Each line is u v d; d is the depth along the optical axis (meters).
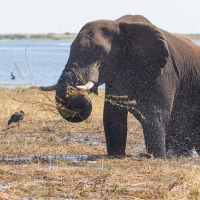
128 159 42.00
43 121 61.31
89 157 43.44
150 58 42.09
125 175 36.59
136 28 42.19
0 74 185.75
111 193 32.66
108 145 43.97
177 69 43.62
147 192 32.88
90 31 41.22
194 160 43.38
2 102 73.62
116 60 41.69
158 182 35.12
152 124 42.19
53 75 184.38
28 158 42.94
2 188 33.41
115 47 41.62
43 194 32.16
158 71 42.16
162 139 42.47
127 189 33.50
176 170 38.06
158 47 41.94
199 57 45.62
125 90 42.16
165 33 44.53
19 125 57.84
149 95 42.38
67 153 45.34
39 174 36.66
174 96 43.81
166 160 42.12
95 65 40.19
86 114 39.12
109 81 41.66
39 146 47.75
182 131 45.19
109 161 41.41
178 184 33.78
